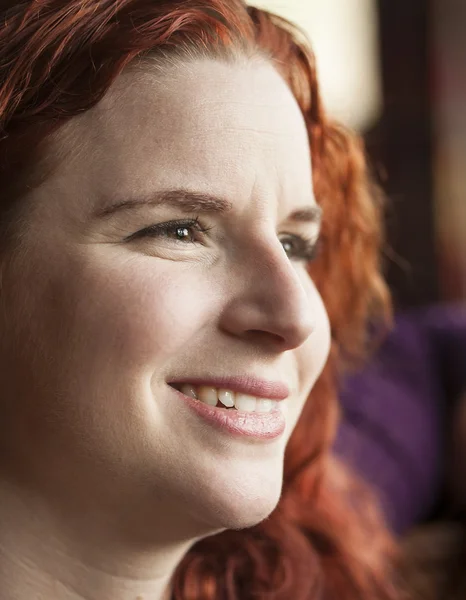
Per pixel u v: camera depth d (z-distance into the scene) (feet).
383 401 5.99
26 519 2.76
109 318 2.49
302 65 3.33
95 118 2.57
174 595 3.41
